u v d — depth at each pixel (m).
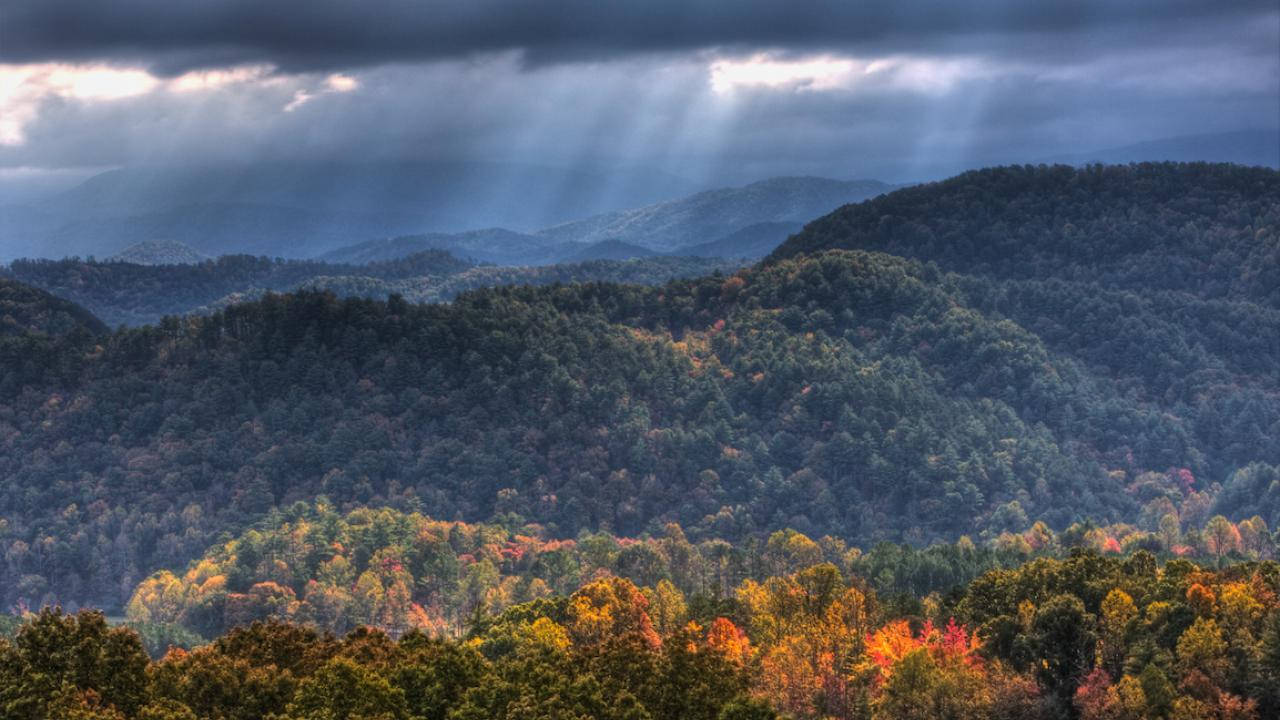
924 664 131.00
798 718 139.75
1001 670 133.38
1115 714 123.12
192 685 105.88
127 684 102.31
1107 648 136.50
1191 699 120.69
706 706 115.12
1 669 101.31
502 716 107.25
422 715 108.06
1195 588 139.00
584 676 112.06
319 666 116.31
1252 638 129.50
